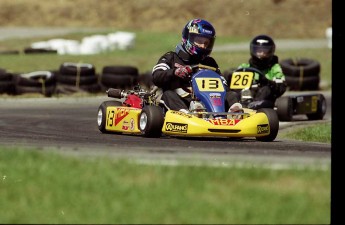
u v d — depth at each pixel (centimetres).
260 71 4962
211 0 18650
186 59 3803
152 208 2042
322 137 4231
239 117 3638
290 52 11369
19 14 18775
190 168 2394
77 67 7356
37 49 11469
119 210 2047
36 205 2127
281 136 4362
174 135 3638
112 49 12812
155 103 3850
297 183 2234
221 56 10806
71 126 4691
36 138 3644
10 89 7081
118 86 7456
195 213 2002
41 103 6606
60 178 2339
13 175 2403
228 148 3131
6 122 4859
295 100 5362
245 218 1967
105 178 2314
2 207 2128
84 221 1998
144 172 2362
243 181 2256
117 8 19100
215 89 3662
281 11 17888
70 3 19125
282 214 1989
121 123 3931
